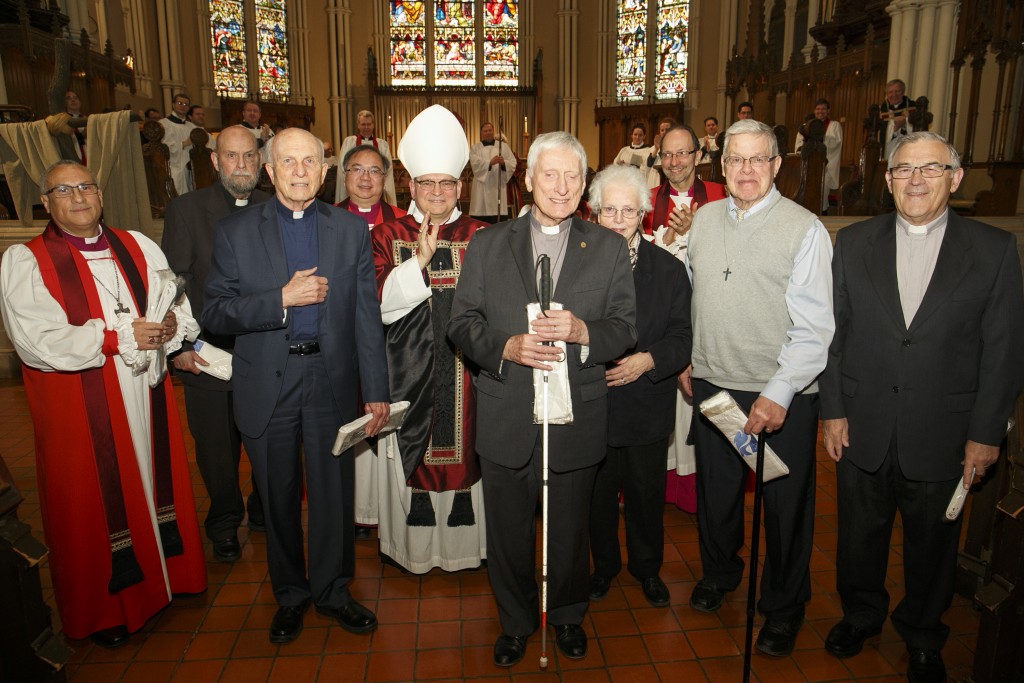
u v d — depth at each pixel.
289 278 2.51
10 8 9.14
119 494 2.61
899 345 2.33
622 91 18.92
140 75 14.77
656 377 2.60
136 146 5.65
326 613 2.82
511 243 2.41
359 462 3.41
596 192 2.67
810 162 7.30
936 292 2.26
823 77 11.88
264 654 2.63
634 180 2.63
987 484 2.83
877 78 10.63
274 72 18.20
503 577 2.56
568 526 2.50
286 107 17.52
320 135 19.03
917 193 2.20
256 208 2.55
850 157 11.20
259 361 2.51
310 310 2.54
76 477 2.52
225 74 17.25
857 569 2.56
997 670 2.09
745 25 16.66
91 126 5.51
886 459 2.42
